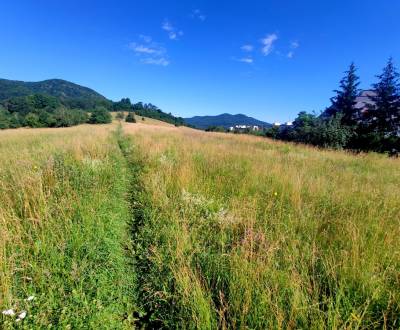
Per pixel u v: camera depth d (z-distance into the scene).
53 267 3.12
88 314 2.57
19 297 2.68
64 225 3.92
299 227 4.18
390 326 2.35
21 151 10.24
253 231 3.83
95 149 10.43
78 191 5.41
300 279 2.63
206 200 5.32
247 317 2.37
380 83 23.88
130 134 26.50
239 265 2.92
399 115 22.81
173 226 4.18
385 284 2.69
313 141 21.33
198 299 2.52
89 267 3.22
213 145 14.24
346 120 26.88
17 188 4.88
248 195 5.84
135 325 2.73
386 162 12.30
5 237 3.26
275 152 13.61
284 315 2.30
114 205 5.45
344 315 2.38
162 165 8.40
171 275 3.09
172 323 2.57
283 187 5.95
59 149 10.45
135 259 3.81
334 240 3.71
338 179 7.56
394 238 3.57
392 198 5.43
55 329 2.37
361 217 4.38
